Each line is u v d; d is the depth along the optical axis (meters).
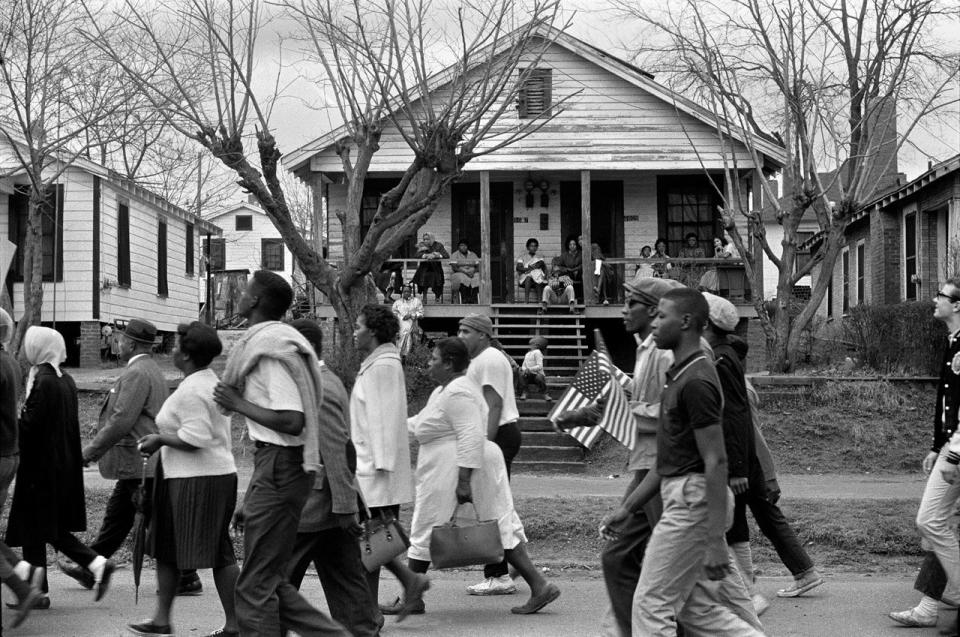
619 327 25.70
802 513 11.55
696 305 5.85
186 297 36.62
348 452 7.01
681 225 27.30
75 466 8.41
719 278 25.67
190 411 7.13
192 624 8.02
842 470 16.34
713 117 24.77
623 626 6.58
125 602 8.82
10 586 6.84
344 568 6.93
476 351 9.15
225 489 7.23
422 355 21.41
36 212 23.70
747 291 25.70
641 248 27.06
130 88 25.48
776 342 21.70
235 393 6.25
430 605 8.77
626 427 6.98
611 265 26.27
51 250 27.78
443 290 26.25
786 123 21.73
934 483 7.62
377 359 7.77
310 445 6.25
